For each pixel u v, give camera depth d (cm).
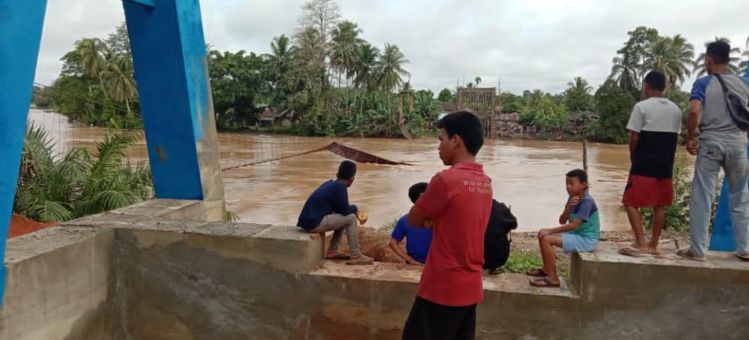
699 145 368
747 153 383
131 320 423
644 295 358
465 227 262
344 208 423
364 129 6069
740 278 349
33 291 329
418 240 444
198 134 532
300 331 398
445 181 263
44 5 320
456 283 263
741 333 353
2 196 303
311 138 5784
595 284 362
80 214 762
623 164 3256
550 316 369
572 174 389
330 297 391
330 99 6312
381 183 2141
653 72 393
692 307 355
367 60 6619
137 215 466
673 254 376
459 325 271
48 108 1902
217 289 408
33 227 688
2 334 307
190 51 514
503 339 376
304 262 392
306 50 6253
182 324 416
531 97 7969
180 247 411
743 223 364
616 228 1312
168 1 487
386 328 384
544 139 6194
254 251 399
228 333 410
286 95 6519
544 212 1591
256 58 6706
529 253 801
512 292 371
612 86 5788
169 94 515
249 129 6862
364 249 523
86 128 4769
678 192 1076
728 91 352
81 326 380
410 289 377
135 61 511
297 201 1702
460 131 274
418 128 6094
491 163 3206
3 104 299
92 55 5712
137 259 417
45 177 802
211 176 560
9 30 297
